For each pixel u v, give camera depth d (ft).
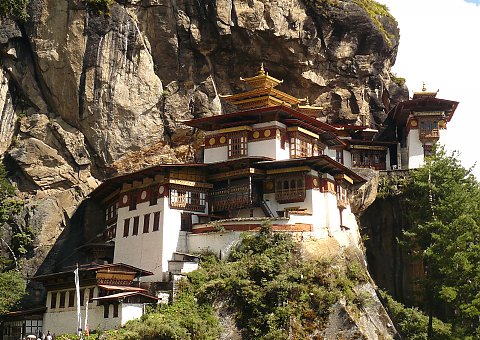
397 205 241.14
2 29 244.83
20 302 217.36
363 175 238.48
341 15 264.31
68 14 246.06
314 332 171.53
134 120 247.70
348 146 269.64
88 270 182.70
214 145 232.12
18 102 251.60
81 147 246.68
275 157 220.64
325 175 216.95
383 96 285.84
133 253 212.64
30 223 236.22
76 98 245.24
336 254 193.67
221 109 260.62
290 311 172.76
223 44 255.29
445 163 223.92
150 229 209.77
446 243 195.52
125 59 247.29
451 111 269.44
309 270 182.09
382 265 238.07
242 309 176.04
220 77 261.85
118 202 226.99
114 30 246.88
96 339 169.17
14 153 244.42
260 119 226.58
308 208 209.77
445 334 196.75
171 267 202.28
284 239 190.70
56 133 247.09
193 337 169.07
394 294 233.35
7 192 233.55
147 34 253.03
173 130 252.42
